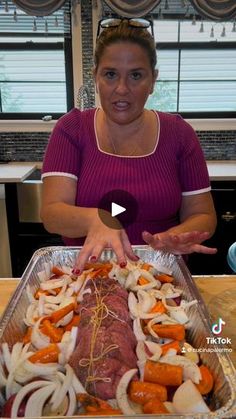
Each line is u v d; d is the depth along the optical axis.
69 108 2.79
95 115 1.17
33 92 2.76
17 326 0.78
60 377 0.62
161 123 1.16
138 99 1.02
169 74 2.72
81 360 0.64
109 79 1.01
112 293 0.84
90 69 2.64
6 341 0.71
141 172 1.11
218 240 2.41
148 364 0.64
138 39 0.98
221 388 0.61
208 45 2.64
